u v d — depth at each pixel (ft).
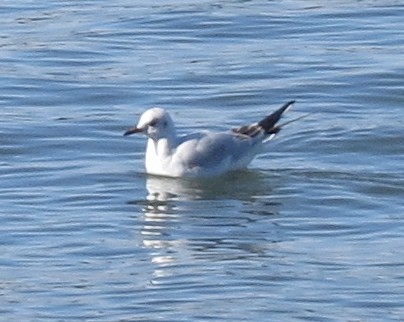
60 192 65.92
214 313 51.47
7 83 82.89
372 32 91.97
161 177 68.08
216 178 67.92
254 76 83.82
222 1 98.94
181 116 77.66
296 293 53.36
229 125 76.18
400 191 65.72
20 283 54.85
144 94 81.10
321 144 72.74
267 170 69.05
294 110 78.28
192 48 89.66
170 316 51.21
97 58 87.71
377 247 58.44
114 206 64.08
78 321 50.88
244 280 54.65
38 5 98.84
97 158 71.15
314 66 85.35
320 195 65.26
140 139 73.72
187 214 63.00
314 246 58.65
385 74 83.20
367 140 72.95
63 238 59.88
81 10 97.50
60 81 83.25
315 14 95.50
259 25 93.45
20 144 72.79
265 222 61.82
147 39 91.35
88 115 77.51
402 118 76.64
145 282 54.70
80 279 55.21
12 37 91.71
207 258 57.21
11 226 61.31
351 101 79.82
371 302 52.49
